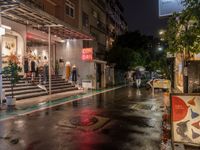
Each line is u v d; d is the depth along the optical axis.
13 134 7.23
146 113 10.73
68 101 15.01
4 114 10.39
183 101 5.48
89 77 25.94
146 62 47.16
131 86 32.09
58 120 9.19
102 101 15.12
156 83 18.98
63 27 19.23
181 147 5.87
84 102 14.60
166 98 9.62
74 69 24.23
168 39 7.70
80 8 29.91
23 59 19.30
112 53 35.62
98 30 38.50
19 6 13.34
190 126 5.41
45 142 6.47
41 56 24.91
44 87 18.42
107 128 7.99
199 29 5.90
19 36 19.28
